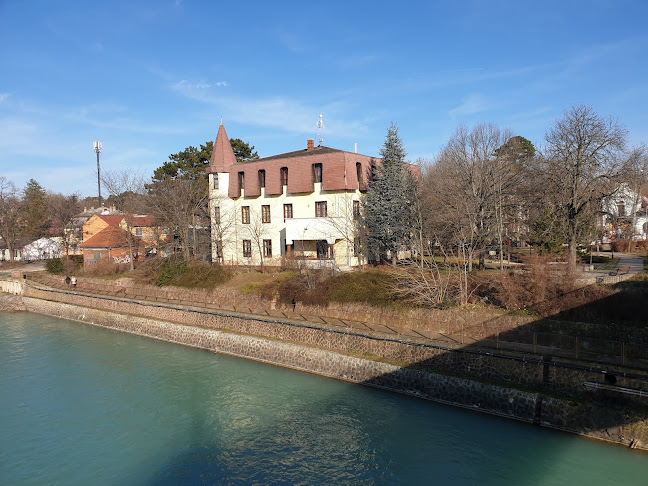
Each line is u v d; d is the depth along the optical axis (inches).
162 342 1390.3
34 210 3759.8
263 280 1562.5
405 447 704.4
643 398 680.4
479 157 1685.5
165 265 1857.8
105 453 716.7
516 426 754.8
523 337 906.1
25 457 707.4
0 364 1178.0
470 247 1322.6
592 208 1448.1
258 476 642.8
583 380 746.8
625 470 618.2
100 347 1339.8
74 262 2438.5
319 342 1104.2
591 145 1374.3
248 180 1893.5
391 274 1296.8
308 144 2107.5
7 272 2635.3
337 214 1675.7
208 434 771.4
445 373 887.1
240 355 1205.1
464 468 639.8
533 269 1038.4
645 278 999.0
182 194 2021.4
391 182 1587.1
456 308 1074.1
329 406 866.8
